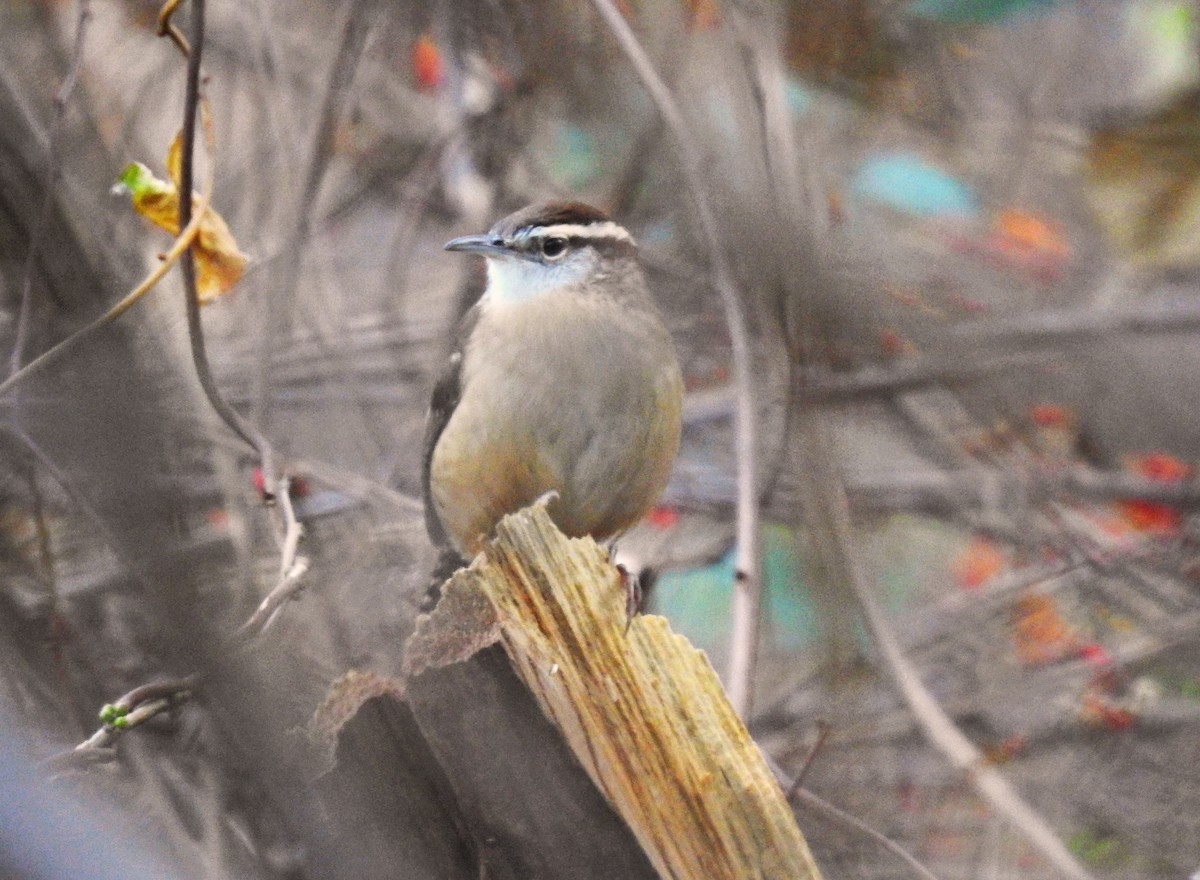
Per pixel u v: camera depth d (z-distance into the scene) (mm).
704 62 11477
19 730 6273
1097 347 12375
